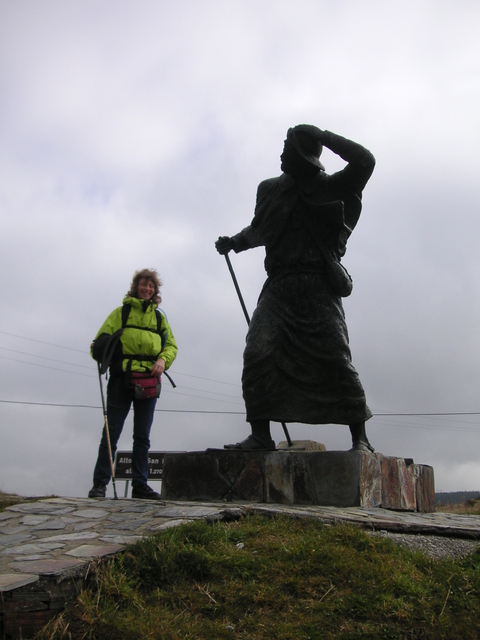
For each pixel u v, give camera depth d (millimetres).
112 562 4223
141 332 7355
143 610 3785
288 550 4402
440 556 4910
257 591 3973
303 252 7461
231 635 3602
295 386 7273
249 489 6699
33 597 3807
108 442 6633
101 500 6277
